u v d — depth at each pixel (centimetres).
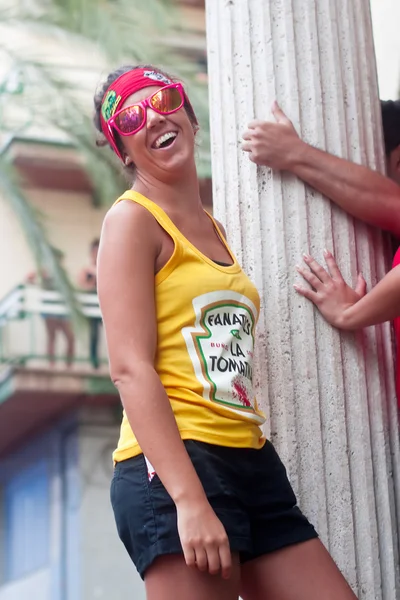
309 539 271
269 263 337
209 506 240
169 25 1290
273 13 356
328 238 340
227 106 357
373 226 349
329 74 356
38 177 1359
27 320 1357
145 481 251
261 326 332
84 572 1317
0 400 1364
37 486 1401
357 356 334
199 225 286
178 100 284
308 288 334
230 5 362
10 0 1210
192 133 288
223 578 243
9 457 1427
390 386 341
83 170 1351
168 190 282
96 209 1397
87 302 1375
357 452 328
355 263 343
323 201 344
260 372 327
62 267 1195
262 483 267
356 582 317
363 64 366
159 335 264
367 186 340
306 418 324
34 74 1236
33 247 1186
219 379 262
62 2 1203
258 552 265
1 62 1276
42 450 1409
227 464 257
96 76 1269
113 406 1396
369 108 363
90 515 1352
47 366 1362
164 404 247
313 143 348
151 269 266
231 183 350
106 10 1205
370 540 322
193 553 235
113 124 284
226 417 260
